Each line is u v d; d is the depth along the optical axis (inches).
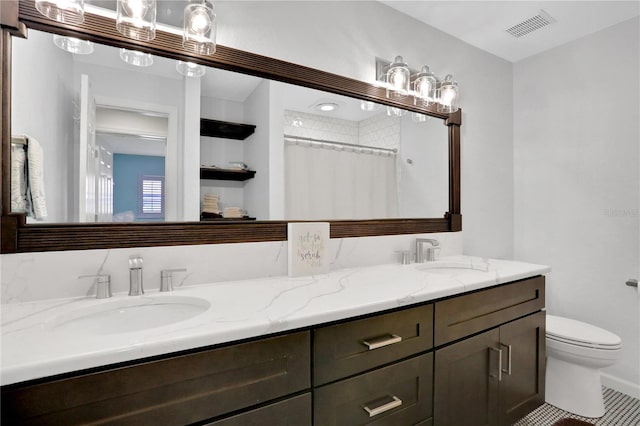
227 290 47.2
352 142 68.7
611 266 81.9
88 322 38.8
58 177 43.0
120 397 27.2
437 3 73.5
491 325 56.9
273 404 34.1
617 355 66.2
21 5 40.3
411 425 45.6
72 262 42.8
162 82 50.1
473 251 90.6
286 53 60.3
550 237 93.3
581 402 71.5
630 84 78.7
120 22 42.9
